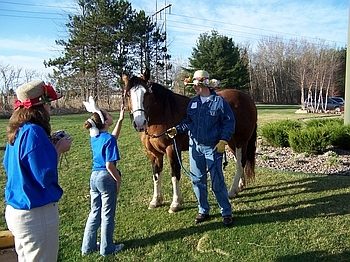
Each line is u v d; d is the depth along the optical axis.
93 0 27.88
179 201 4.52
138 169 6.80
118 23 28.03
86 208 4.68
